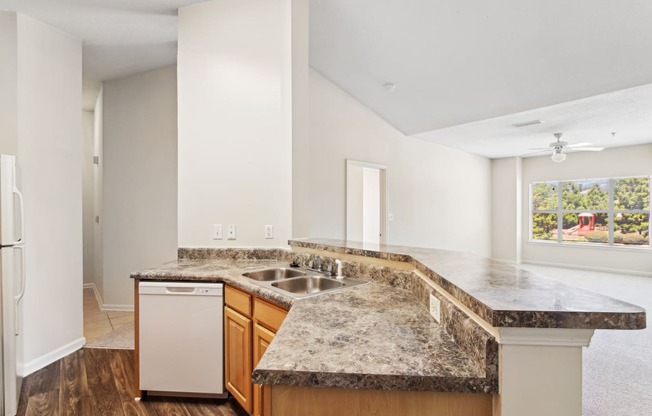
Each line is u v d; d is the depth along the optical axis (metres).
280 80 2.75
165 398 2.27
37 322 2.74
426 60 3.87
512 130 5.58
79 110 3.14
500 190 8.40
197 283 2.20
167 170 3.96
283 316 1.69
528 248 8.25
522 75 3.80
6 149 2.60
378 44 3.75
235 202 2.84
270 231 2.80
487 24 3.18
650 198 6.68
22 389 2.39
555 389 0.85
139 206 4.01
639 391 2.47
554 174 7.84
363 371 0.90
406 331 1.20
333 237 4.55
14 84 2.63
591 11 2.83
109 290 4.06
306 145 2.79
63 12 2.72
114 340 3.25
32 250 2.72
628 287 5.67
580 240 7.57
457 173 7.20
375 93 4.77
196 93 2.88
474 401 0.90
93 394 2.33
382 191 5.44
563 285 1.11
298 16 2.73
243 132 2.82
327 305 1.53
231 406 2.19
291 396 0.93
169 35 3.18
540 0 2.83
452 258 1.70
